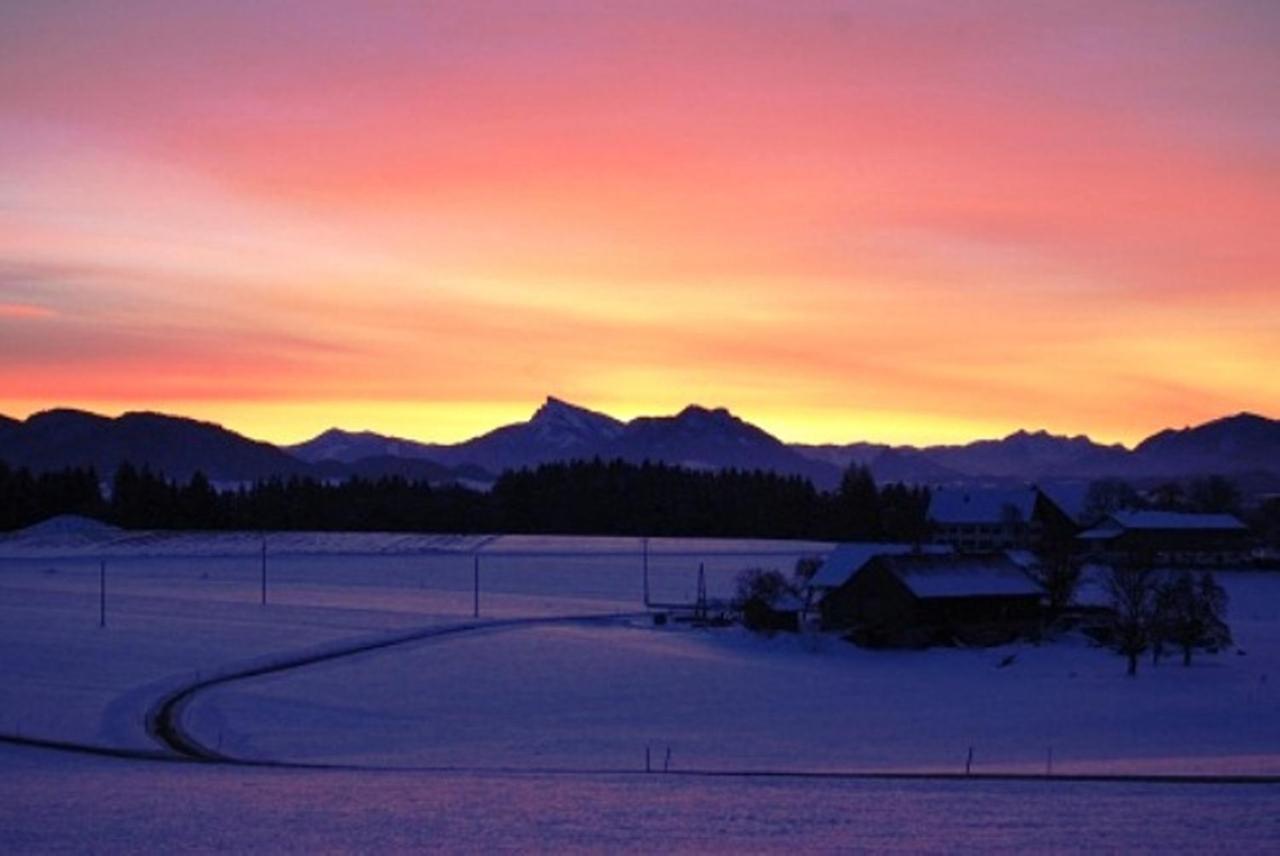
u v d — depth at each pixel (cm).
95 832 3058
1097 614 9988
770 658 8394
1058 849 2788
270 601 12075
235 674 7406
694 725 5684
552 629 9788
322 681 7119
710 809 3319
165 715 6003
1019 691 6838
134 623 9981
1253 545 17762
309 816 3256
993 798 3472
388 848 2847
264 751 5069
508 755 4894
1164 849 2784
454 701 6456
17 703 6203
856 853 2756
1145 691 6844
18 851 2853
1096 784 3772
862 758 4691
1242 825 3042
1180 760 4525
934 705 6297
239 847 2872
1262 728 5522
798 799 3478
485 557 19025
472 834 3000
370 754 4969
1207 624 8325
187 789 3772
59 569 16388
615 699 6531
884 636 9119
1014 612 9738
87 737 5381
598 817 3212
